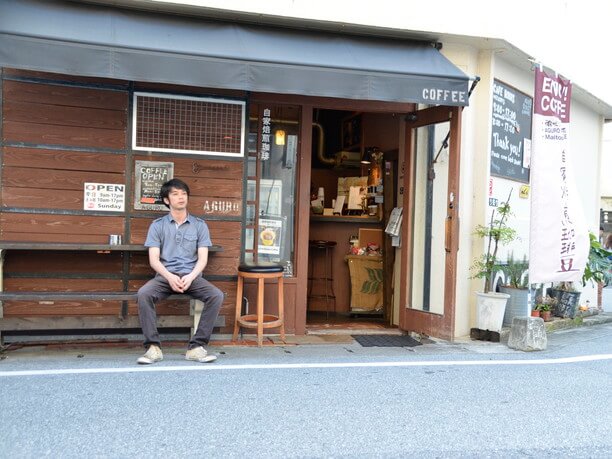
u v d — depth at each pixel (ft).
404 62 18.42
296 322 20.72
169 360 16.25
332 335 21.12
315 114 29.60
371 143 27.40
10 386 13.41
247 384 14.10
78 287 18.13
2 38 14.75
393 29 19.54
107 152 18.38
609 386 14.92
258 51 17.04
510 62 23.24
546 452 10.59
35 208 17.84
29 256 17.78
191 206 19.19
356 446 10.60
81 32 15.81
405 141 22.08
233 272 19.56
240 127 19.54
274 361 16.52
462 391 14.10
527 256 25.09
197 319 17.28
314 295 26.58
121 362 15.88
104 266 18.34
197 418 11.71
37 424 11.15
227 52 16.49
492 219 22.24
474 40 20.67
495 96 22.38
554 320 24.54
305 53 17.67
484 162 21.63
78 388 13.38
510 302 21.70
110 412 11.90
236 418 11.79
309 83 16.87
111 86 18.37
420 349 19.10
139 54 15.65
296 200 20.72
